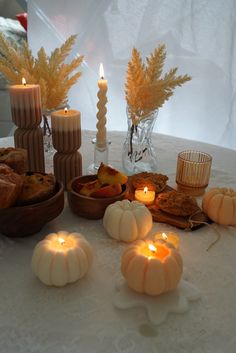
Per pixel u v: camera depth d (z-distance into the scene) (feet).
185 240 1.76
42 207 1.63
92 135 3.37
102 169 1.94
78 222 1.92
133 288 1.34
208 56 4.74
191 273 1.52
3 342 1.15
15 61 2.52
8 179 1.59
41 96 2.42
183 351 1.13
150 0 4.60
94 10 4.88
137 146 2.57
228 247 1.71
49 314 1.27
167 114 5.27
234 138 5.09
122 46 4.98
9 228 1.64
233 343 1.17
